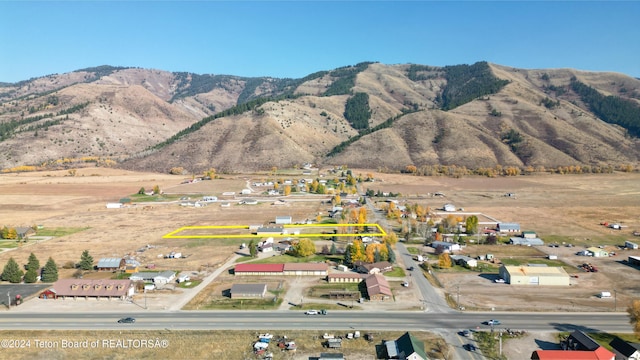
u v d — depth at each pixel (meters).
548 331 83.44
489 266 126.69
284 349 76.62
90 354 74.94
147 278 114.81
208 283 112.94
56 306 97.31
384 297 100.31
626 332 82.75
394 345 75.75
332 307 96.06
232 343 78.75
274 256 138.75
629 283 111.06
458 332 83.00
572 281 112.44
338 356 72.25
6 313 93.31
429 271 121.94
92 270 124.94
